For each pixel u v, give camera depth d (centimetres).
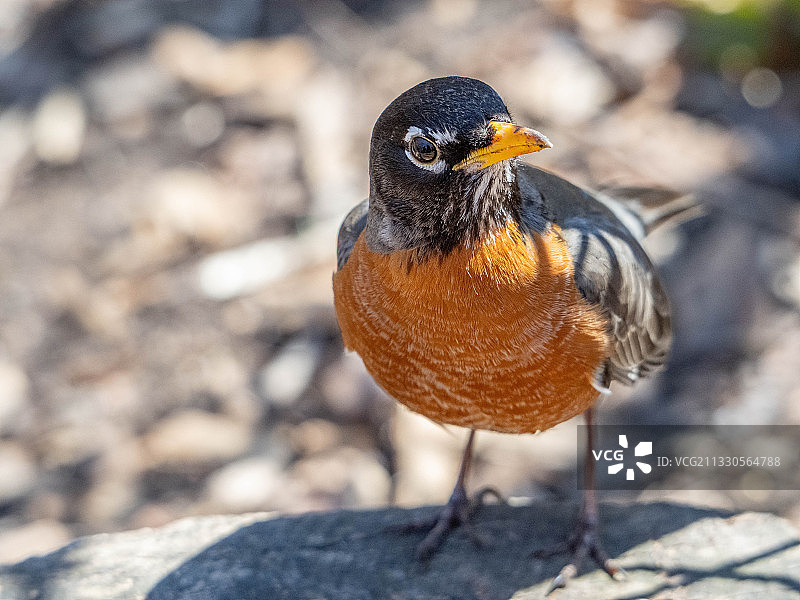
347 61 1491
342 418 1138
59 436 1155
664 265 1215
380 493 1063
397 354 641
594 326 630
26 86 1516
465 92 589
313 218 1319
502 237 602
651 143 1338
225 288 1273
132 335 1245
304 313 1225
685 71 1430
